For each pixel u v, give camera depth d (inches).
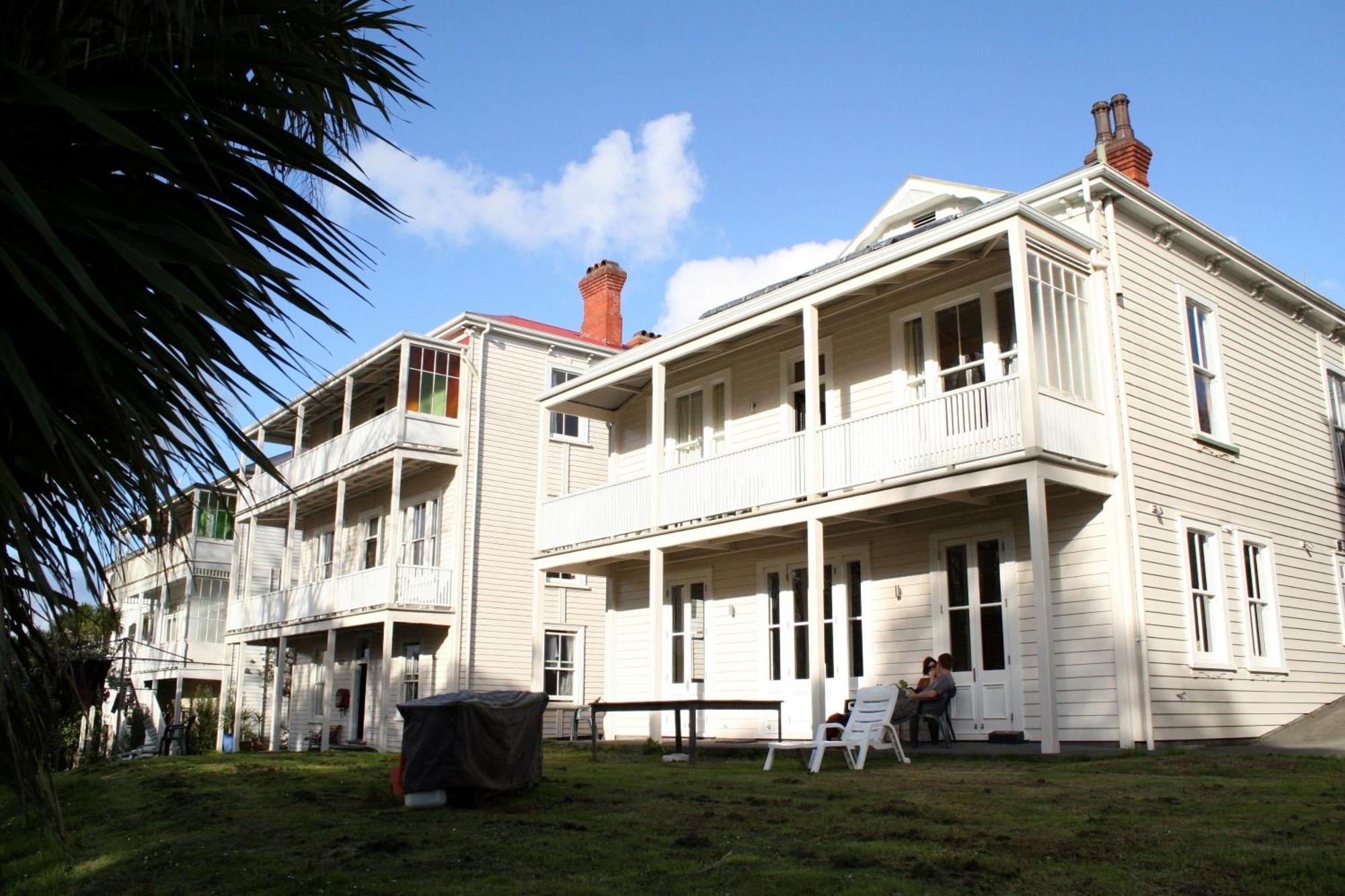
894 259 519.8
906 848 218.7
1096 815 255.0
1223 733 504.7
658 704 493.0
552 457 957.2
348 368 951.6
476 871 216.8
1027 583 514.9
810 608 537.3
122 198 139.5
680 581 721.0
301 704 1100.5
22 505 128.9
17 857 301.9
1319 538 625.6
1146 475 502.6
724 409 701.3
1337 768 344.8
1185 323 558.3
